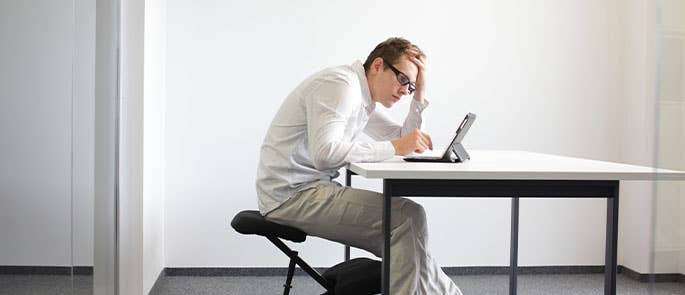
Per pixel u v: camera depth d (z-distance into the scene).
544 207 4.66
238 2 4.40
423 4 4.50
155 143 4.03
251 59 4.41
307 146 2.89
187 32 4.38
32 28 1.94
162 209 4.35
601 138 4.66
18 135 1.87
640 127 4.42
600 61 4.64
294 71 4.44
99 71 2.61
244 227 2.77
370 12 4.47
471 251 4.61
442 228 4.58
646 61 4.34
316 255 4.51
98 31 2.59
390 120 3.36
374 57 2.90
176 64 4.38
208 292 4.05
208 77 4.40
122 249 3.27
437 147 4.54
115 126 2.95
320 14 4.45
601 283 4.43
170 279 4.38
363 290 2.73
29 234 1.96
